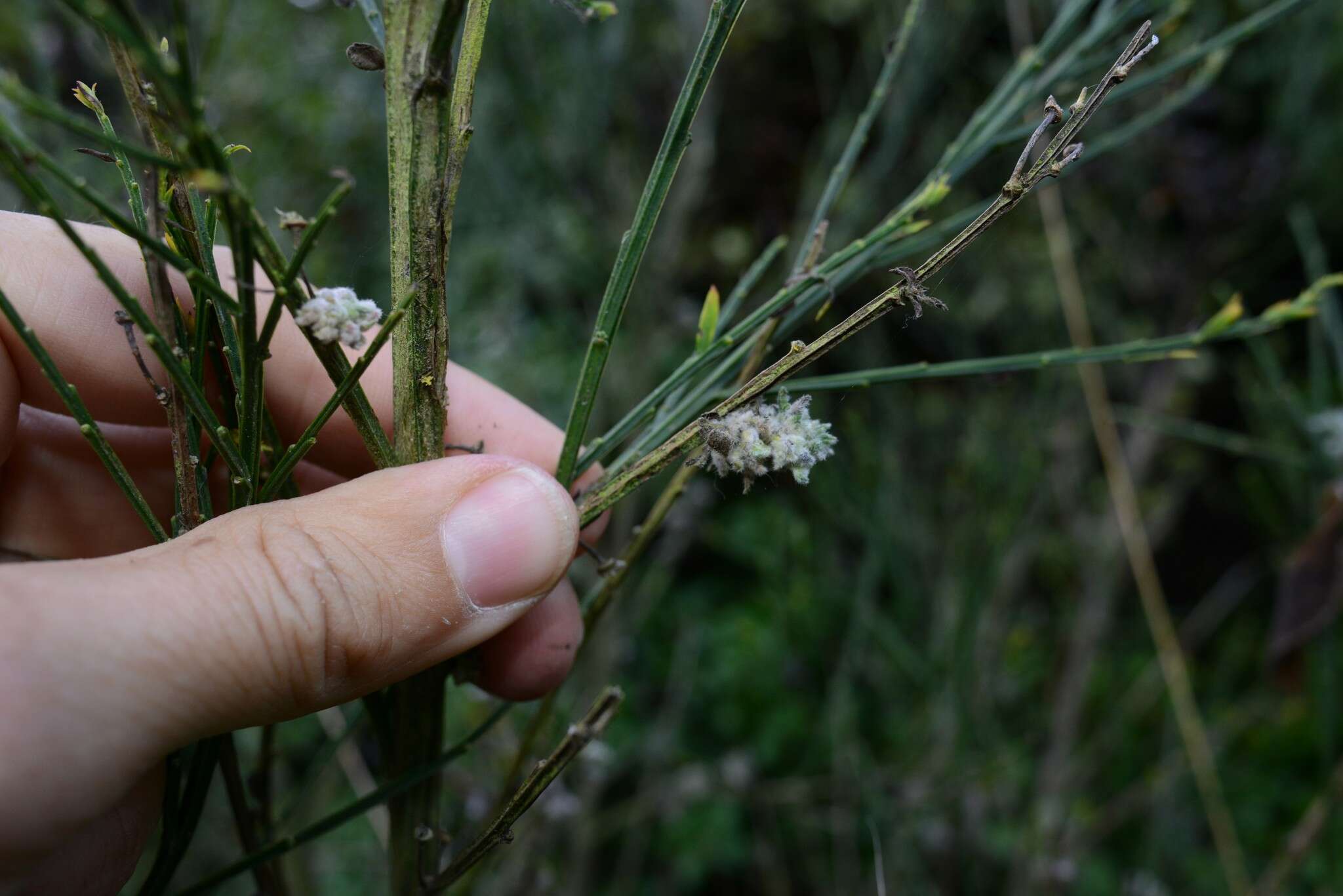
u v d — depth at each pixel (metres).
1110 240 0.33
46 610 0.11
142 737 0.11
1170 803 0.34
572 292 0.41
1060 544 0.36
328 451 0.18
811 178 0.35
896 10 0.30
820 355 0.11
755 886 0.35
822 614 0.36
